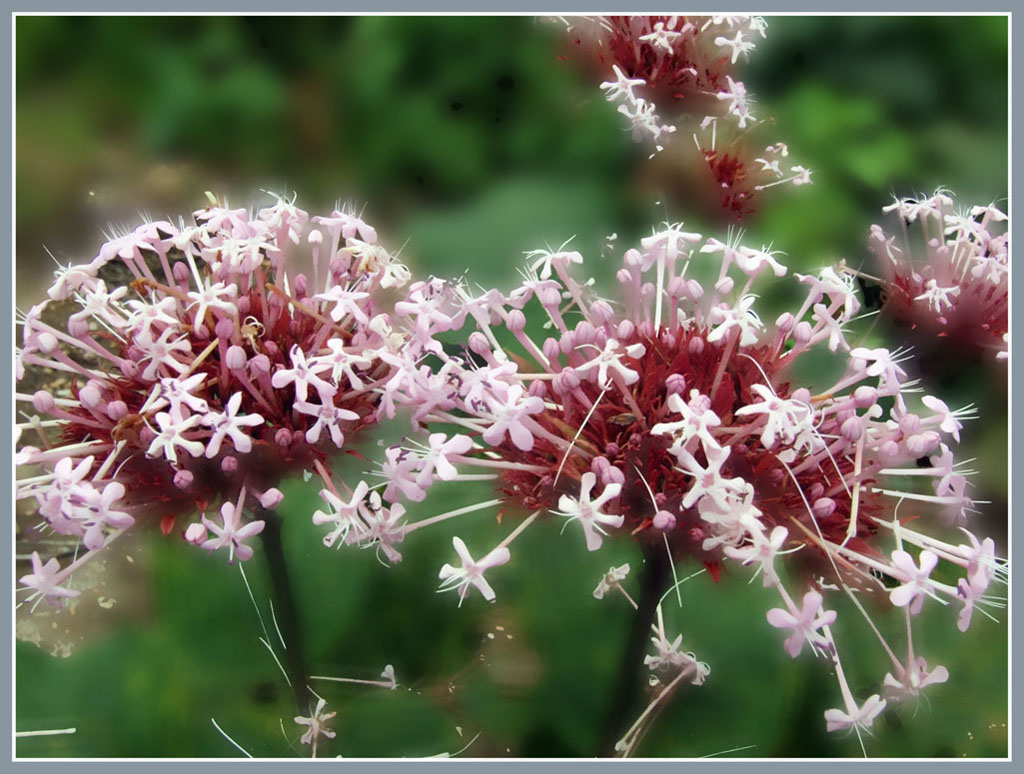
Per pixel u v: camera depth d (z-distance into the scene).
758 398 0.41
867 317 0.55
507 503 0.43
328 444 0.43
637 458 0.40
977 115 0.70
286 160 0.74
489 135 0.68
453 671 0.49
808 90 0.67
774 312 0.56
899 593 0.37
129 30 0.78
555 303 0.43
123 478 0.42
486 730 0.47
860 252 0.61
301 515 0.49
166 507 0.42
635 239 0.58
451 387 0.41
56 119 0.78
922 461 0.52
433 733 0.47
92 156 0.78
